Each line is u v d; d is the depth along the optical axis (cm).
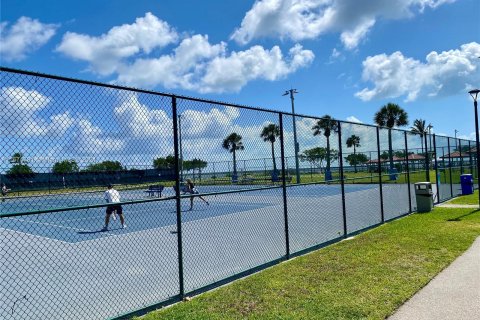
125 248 974
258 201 2322
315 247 890
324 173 1144
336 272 642
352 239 931
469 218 1142
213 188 1185
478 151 1421
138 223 1501
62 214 1914
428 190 1357
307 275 635
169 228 1302
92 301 584
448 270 624
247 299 535
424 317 445
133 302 573
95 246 1013
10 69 420
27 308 566
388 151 1555
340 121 1036
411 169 2231
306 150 986
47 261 859
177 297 573
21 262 864
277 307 497
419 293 525
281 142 832
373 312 463
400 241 858
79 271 761
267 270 690
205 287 621
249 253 870
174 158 594
